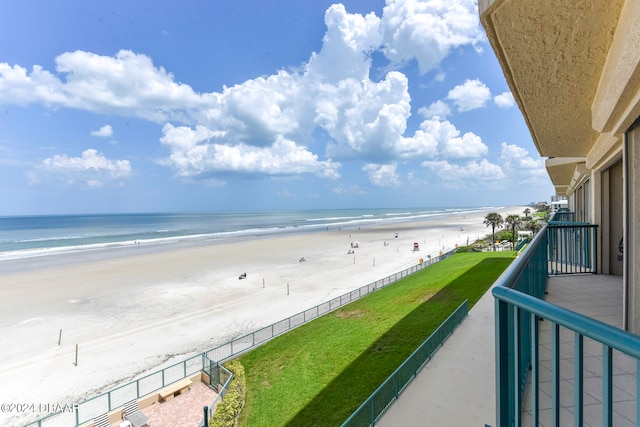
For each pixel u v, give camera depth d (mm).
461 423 5457
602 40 2205
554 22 1997
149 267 31859
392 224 89500
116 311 18938
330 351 11406
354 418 5359
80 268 32125
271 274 27922
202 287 23984
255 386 9945
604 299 4711
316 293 21641
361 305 16562
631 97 2400
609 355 1114
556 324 1364
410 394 6336
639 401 993
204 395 10398
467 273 19266
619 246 6238
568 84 2914
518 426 1703
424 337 11188
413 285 19000
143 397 9906
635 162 3119
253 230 77625
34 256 40219
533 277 3715
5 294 22938
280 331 14188
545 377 2840
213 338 14797
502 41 2227
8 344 14578
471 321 9219
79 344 14516
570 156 6500
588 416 2408
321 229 77312
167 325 16531
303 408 8484
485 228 72125
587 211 9906
